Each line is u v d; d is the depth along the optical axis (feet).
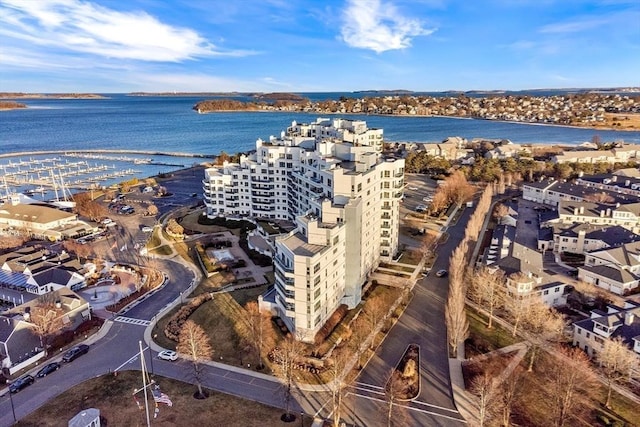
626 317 320.50
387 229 481.87
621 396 278.05
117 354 331.16
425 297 417.90
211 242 541.75
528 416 261.85
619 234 497.87
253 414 268.00
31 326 333.01
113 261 508.94
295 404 278.46
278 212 624.59
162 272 476.13
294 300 338.95
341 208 379.76
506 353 324.19
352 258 388.98
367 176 415.64
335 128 640.17
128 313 391.86
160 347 339.36
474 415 265.75
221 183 645.92
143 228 614.34
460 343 341.21
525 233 568.00
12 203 648.79
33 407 273.33
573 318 369.71
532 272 401.29
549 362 310.65
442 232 593.42
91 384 295.28
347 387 293.23
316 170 463.83
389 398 275.80
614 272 412.57
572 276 449.48
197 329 326.03
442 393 286.66
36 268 442.91
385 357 327.06
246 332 352.90
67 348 338.75
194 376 303.07
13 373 306.14
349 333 353.10
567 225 538.06
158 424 257.34
